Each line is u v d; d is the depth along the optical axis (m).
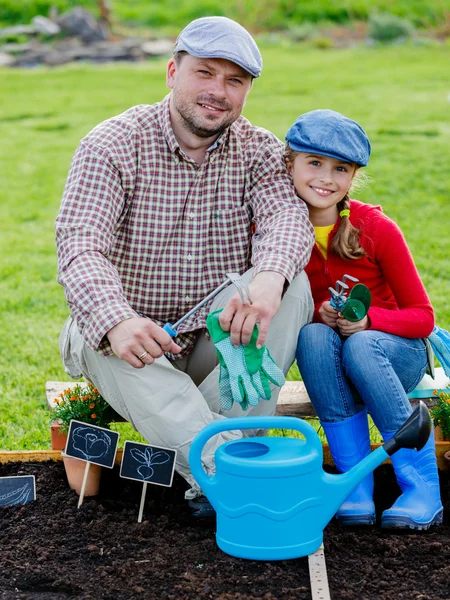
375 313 2.89
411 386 3.03
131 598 2.32
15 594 2.36
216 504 2.52
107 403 3.03
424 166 8.95
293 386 3.28
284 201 2.92
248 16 22.94
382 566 2.48
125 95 14.62
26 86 15.77
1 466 3.13
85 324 2.61
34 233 7.42
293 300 2.78
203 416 2.73
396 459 2.79
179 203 2.88
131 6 23.92
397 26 20.59
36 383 4.18
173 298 2.94
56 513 2.81
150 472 2.72
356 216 3.08
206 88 2.76
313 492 2.46
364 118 11.75
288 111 12.38
